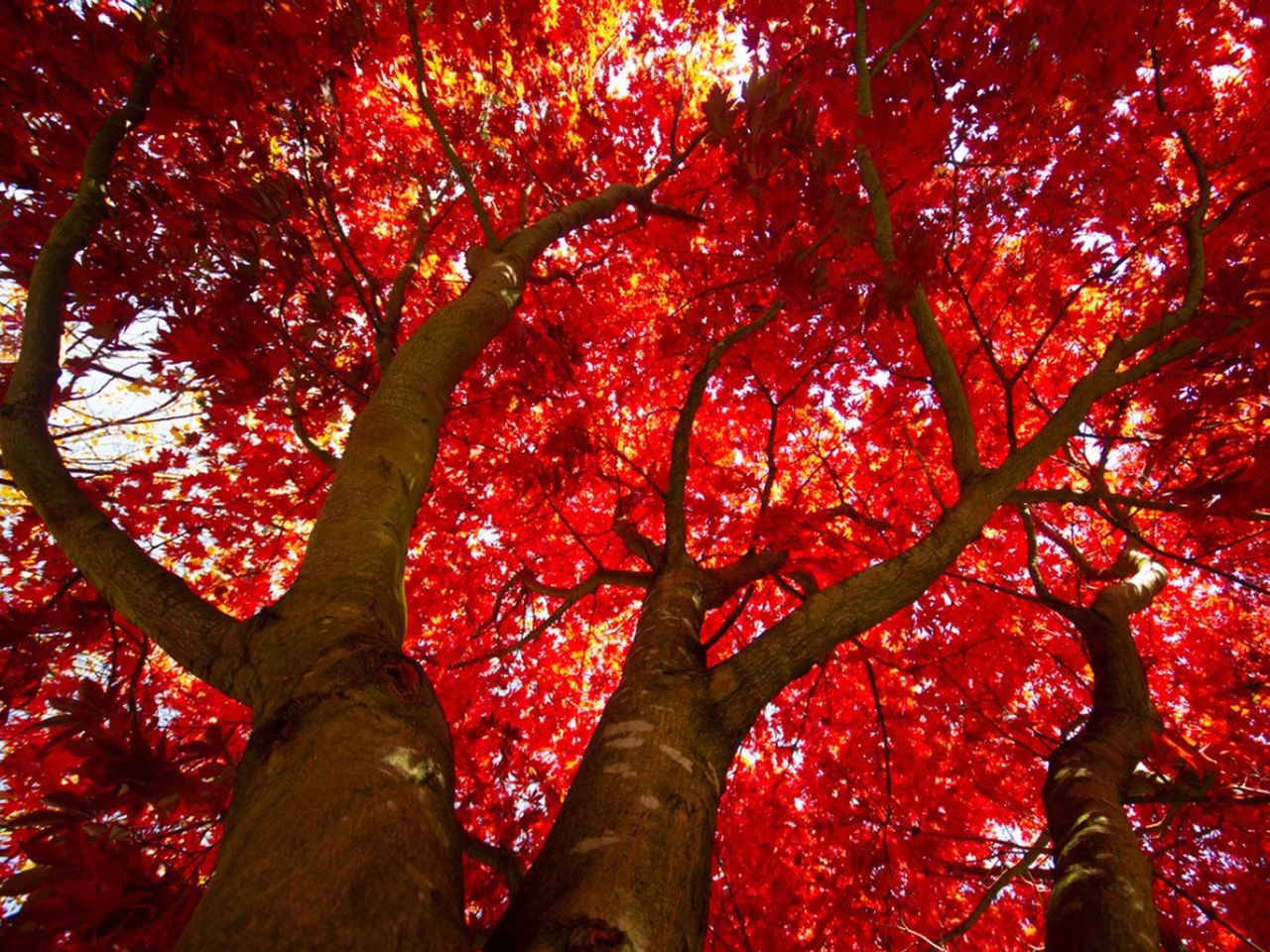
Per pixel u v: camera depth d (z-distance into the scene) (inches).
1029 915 215.9
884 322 189.6
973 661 224.4
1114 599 153.1
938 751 223.6
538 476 186.2
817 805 219.0
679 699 66.6
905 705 228.1
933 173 194.7
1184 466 155.0
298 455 194.9
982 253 214.4
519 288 124.1
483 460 213.8
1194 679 227.9
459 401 199.5
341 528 67.0
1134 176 197.3
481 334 104.7
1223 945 187.3
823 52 172.7
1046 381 231.6
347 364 179.2
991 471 96.7
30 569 162.2
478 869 169.6
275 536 211.2
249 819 40.7
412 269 140.2
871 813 211.5
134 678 97.3
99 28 109.3
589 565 238.5
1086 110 183.2
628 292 241.4
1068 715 224.2
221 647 56.7
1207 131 200.4
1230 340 120.7
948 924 209.9
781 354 191.2
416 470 78.8
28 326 83.4
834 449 238.4
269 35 113.2
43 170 122.4
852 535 196.1
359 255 215.2
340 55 135.7
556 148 212.2
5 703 111.0
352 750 44.2
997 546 248.2
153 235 126.1
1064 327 227.0
